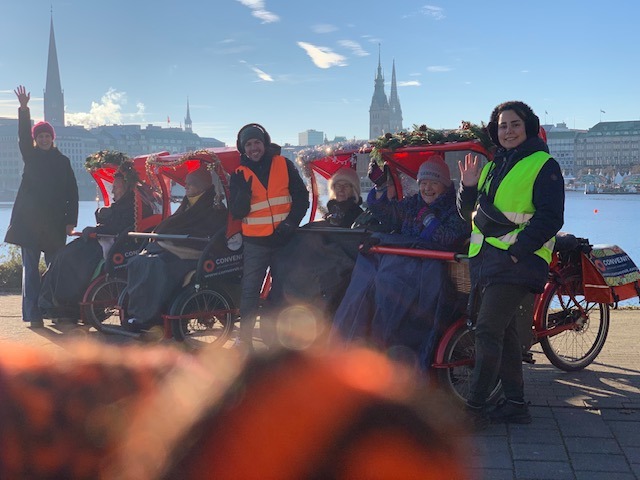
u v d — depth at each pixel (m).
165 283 6.47
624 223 49.59
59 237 8.18
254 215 6.10
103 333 7.47
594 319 5.91
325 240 5.95
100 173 8.17
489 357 4.20
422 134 5.13
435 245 4.84
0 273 11.99
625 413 4.57
